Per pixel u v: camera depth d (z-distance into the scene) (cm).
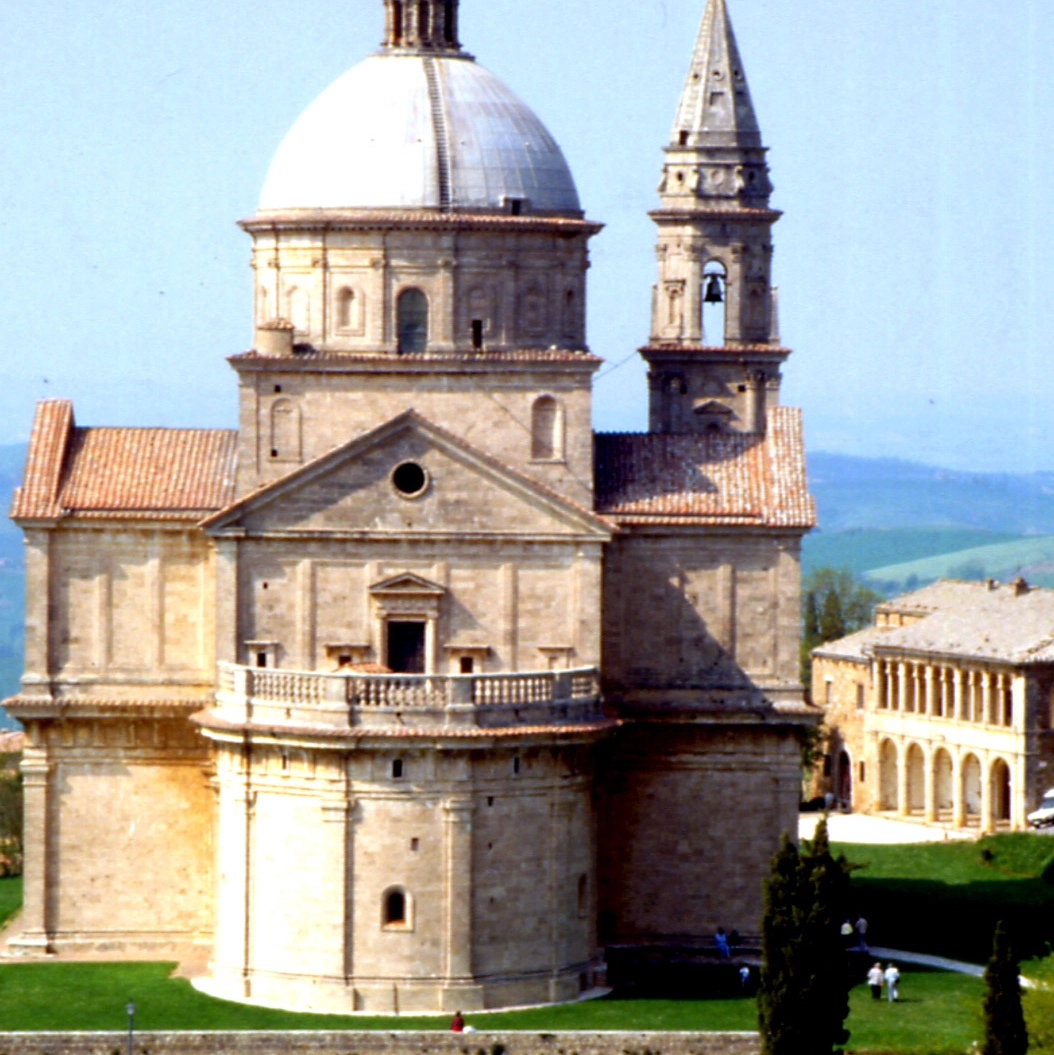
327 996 18888
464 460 19725
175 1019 18538
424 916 18900
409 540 19738
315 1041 18038
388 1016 18750
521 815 19112
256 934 19188
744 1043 18038
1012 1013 17275
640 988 19675
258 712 19100
